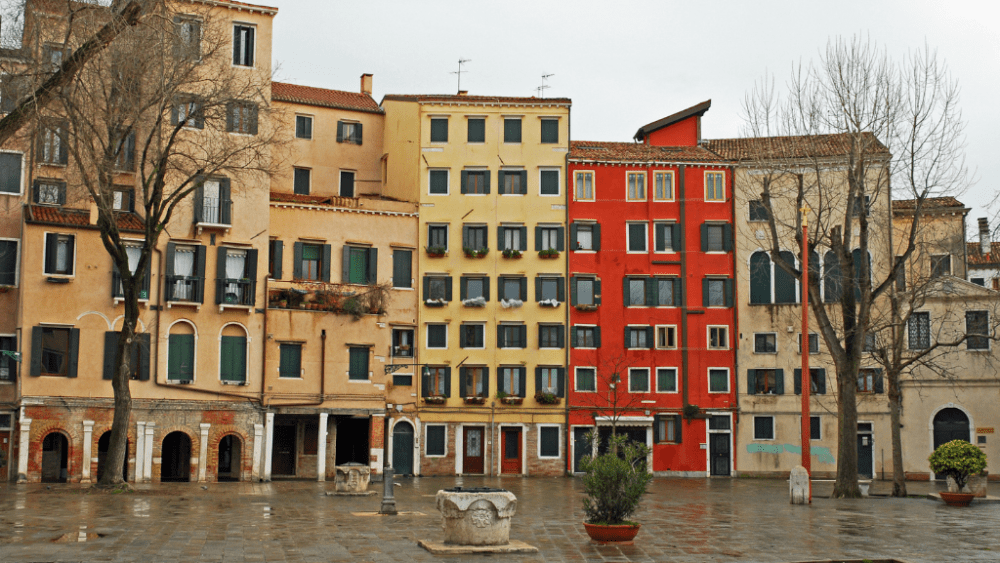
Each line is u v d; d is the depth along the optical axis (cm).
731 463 5712
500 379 5712
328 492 3581
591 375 5784
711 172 5909
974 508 3195
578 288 5844
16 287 4500
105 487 3638
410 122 5866
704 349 5794
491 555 1903
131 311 3728
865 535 2317
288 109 5812
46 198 4528
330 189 5909
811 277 3988
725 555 1948
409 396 5562
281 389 4853
